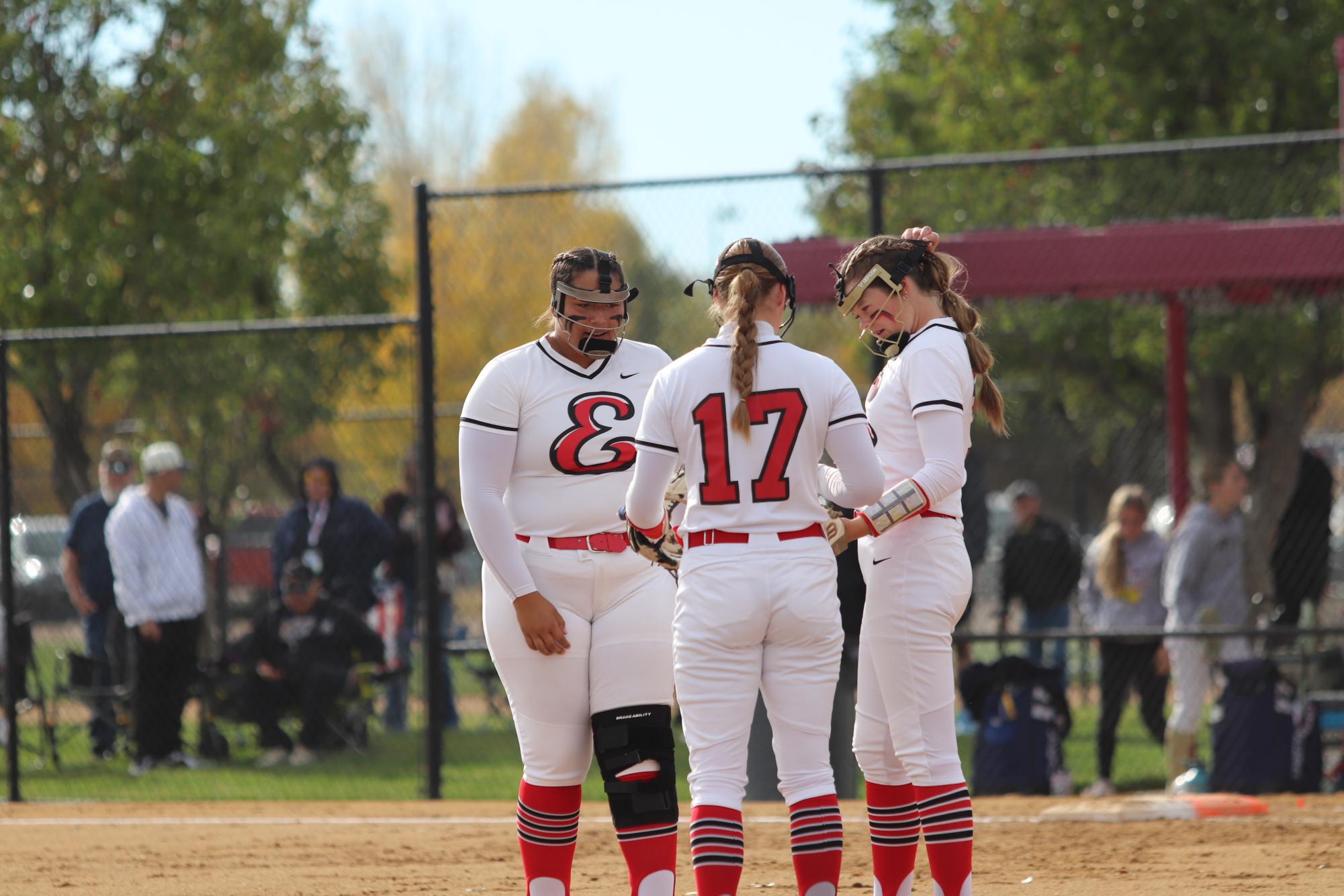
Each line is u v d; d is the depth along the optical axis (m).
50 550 48.72
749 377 13.39
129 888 20.25
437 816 26.69
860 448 13.74
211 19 49.84
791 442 13.49
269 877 20.80
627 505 13.88
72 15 47.66
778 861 20.94
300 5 53.78
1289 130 54.09
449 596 41.06
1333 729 32.84
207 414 41.28
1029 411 68.06
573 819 15.07
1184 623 30.05
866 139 64.44
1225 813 24.69
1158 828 23.33
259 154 51.09
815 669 13.77
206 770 35.12
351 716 36.69
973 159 27.77
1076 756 36.72
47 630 57.81
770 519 13.53
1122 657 31.19
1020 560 41.09
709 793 13.49
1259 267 31.97
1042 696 29.61
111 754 37.03
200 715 36.38
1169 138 53.72
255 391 41.16
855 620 27.20
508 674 14.82
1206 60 53.16
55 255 47.38
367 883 20.20
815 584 13.59
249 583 47.44
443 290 71.88
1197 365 49.97
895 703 14.72
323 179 55.72
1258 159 44.53
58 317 47.41
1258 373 49.28
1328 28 52.31
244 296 51.69
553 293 14.84
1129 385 58.22
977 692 30.14
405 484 43.03
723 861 13.38
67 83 48.16
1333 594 43.88
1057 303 43.31
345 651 36.22
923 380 14.46
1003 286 33.03
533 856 14.98
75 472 42.12
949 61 59.19
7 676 31.25
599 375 15.00
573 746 14.82
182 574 35.72
